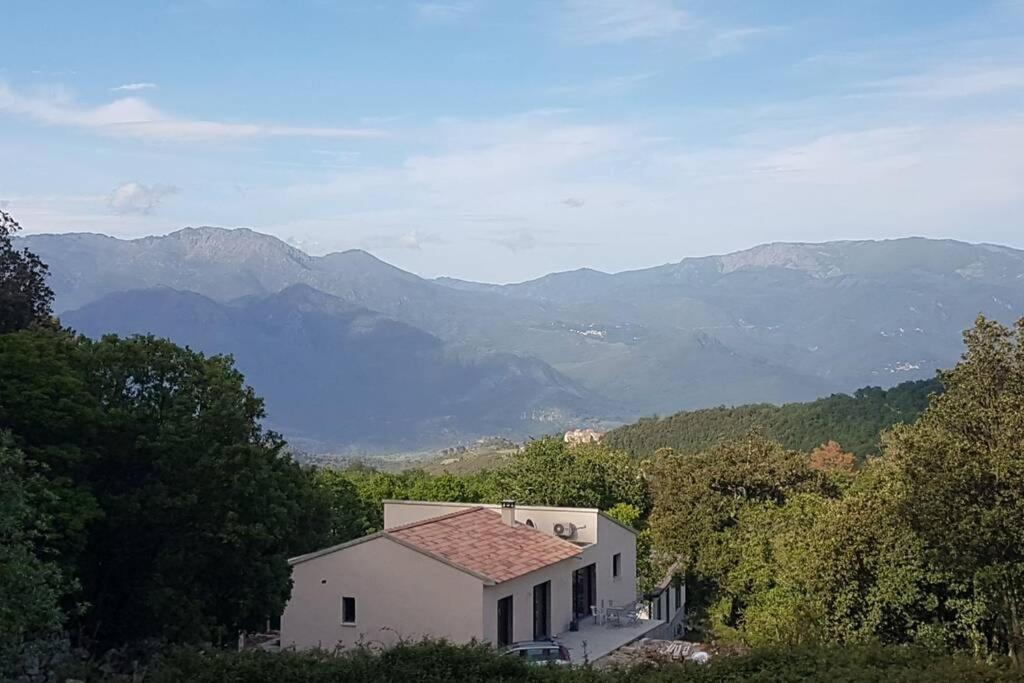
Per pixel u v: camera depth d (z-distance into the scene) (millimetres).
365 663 17156
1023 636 21844
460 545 29891
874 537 24766
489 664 17094
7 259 34375
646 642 29500
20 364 22656
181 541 23562
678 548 45469
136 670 18609
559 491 49531
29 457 22000
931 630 23625
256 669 16906
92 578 23891
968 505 21688
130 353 24859
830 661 16562
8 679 16484
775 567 36031
